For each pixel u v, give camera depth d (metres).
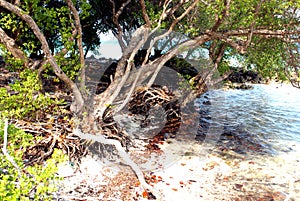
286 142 8.59
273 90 16.50
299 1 6.45
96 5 10.74
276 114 11.63
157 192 5.47
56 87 9.13
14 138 5.07
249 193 5.71
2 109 6.25
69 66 7.15
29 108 6.42
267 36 7.94
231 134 9.15
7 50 6.94
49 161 3.65
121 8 8.89
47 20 7.09
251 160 7.27
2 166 3.85
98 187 5.57
